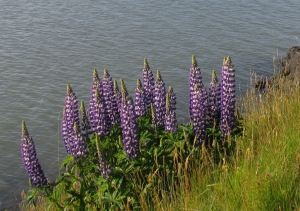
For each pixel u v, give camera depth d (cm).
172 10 3250
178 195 847
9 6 3284
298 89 1377
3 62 2450
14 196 1477
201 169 901
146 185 855
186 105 2002
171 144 961
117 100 988
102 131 941
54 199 902
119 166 907
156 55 2552
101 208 862
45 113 2005
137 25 2970
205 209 772
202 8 3297
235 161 915
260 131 1053
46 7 3281
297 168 788
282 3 3450
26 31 2858
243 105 1419
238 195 768
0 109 2031
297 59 2028
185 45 2684
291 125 1031
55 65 2425
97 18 3080
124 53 2570
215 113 1046
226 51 2608
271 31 2897
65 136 934
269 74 2278
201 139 987
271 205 737
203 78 2306
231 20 3078
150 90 1033
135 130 893
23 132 890
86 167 898
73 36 2789
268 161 866
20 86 2217
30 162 893
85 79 2292
